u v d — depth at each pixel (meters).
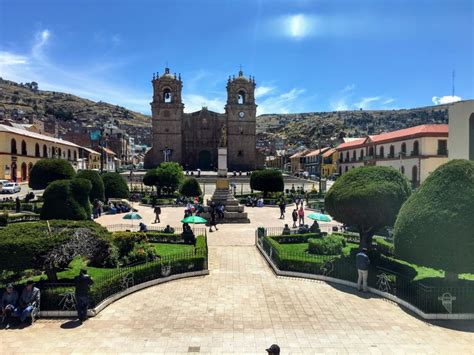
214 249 21.80
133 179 76.56
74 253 13.17
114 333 11.00
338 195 17.08
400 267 16.09
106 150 97.19
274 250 18.12
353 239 23.70
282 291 14.73
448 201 12.51
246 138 95.88
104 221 31.98
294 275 16.64
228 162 95.38
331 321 11.90
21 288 12.62
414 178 58.75
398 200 16.27
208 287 15.20
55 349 10.01
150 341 10.51
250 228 29.19
